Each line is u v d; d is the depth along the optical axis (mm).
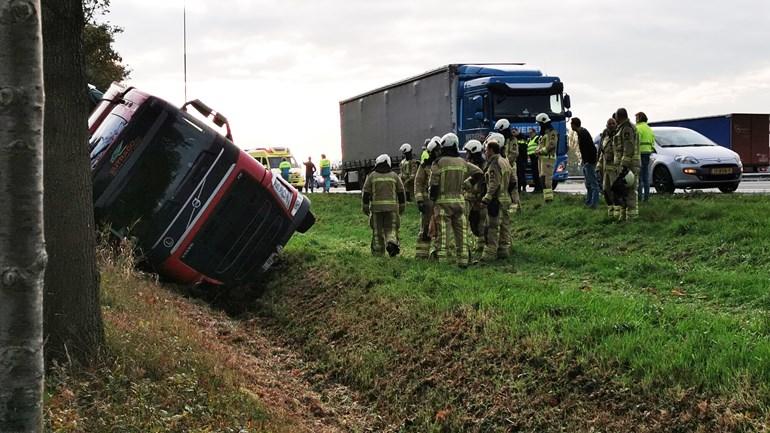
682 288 8961
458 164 11484
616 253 11750
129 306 7621
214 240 11180
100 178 10508
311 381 8430
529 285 9156
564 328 6922
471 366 7133
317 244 16234
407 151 18703
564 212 15141
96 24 27703
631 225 12961
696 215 12609
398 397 7473
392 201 13289
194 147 10961
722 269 9867
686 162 17266
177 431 4891
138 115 10758
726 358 5523
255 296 12078
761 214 11758
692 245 11148
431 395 7156
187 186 10875
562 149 22047
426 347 7871
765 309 7559
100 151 10648
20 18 2607
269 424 5762
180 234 10836
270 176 11852
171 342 6613
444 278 10070
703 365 5539
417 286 9750
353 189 34656
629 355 6020
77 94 5484
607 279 10016
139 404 5000
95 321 5566
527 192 20250
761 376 5156
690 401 5254
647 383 5609
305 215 12625
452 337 7758
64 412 4609
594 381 5988
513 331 7195
